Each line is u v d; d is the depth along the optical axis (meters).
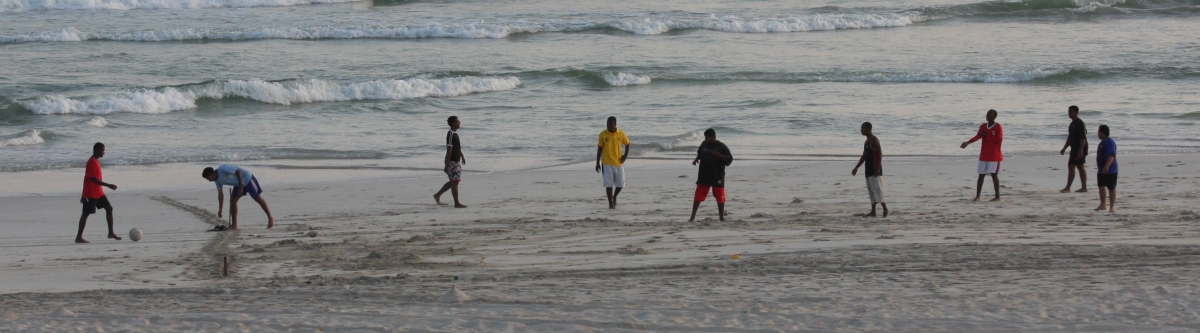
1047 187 24.69
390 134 37.75
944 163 29.55
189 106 45.16
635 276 13.55
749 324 9.68
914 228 17.86
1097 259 13.86
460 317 10.26
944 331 9.27
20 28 68.25
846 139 35.50
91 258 16.94
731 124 39.44
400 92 49.12
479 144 35.19
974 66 57.59
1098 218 19.03
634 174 28.48
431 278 13.65
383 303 11.45
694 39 68.81
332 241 18.19
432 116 42.81
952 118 40.41
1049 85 51.88
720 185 19.69
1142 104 43.97
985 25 76.12
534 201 23.88
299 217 21.77
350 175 29.06
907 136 36.06
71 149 34.06
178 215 22.44
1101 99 46.06
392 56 60.56
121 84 50.28
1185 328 9.06
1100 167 20.45
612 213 21.62
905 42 67.81
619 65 57.78
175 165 30.91
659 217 20.78
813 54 62.66
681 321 9.84
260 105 46.00
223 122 41.34
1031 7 82.38
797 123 39.50
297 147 34.69
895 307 10.40
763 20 73.94
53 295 12.86
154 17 74.75
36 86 49.09
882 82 53.56
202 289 13.09
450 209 22.75
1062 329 9.20
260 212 22.64
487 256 15.89
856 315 10.00
